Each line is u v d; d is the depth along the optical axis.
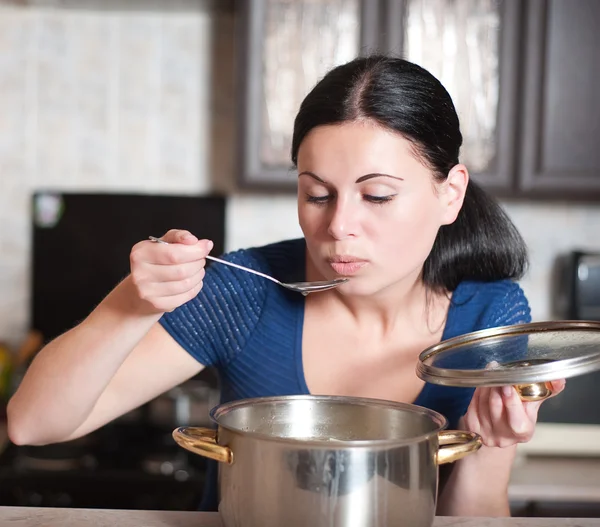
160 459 2.13
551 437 2.18
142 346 1.10
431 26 2.22
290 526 0.70
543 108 2.25
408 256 0.97
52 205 2.53
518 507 1.99
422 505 0.72
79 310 2.55
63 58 2.51
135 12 2.51
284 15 2.22
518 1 2.23
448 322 1.14
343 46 2.22
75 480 2.04
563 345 0.82
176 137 2.54
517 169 2.26
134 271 0.83
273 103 2.25
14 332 2.56
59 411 0.96
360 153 0.92
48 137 2.53
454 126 1.02
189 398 2.30
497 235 1.16
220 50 2.53
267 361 1.14
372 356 1.13
